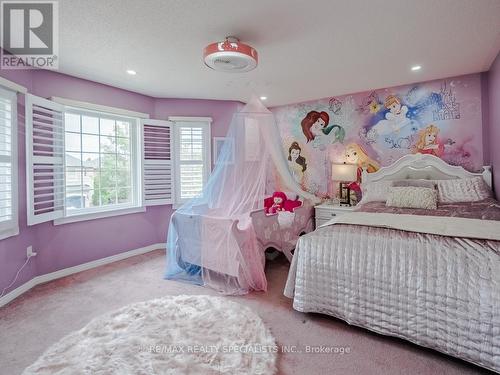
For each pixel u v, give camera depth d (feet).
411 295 5.73
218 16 6.70
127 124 13.24
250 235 9.09
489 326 4.89
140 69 10.12
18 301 8.46
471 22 7.12
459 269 5.32
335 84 12.24
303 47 8.44
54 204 10.07
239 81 11.63
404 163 12.53
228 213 9.87
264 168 10.27
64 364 5.51
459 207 9.29
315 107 15.06
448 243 5.78
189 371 5.26
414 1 6.20
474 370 5.23
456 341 5.20
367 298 6.29
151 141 13.70
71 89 10.79
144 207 13.56
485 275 5.06
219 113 14.83
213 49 7.25
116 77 11.00
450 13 6.68
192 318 7.14
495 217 7.54
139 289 9.24
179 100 14.38
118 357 5.63
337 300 6.72
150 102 13.89
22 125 9.12
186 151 14.48
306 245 7.23
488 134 10.98
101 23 7.01
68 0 6.05
